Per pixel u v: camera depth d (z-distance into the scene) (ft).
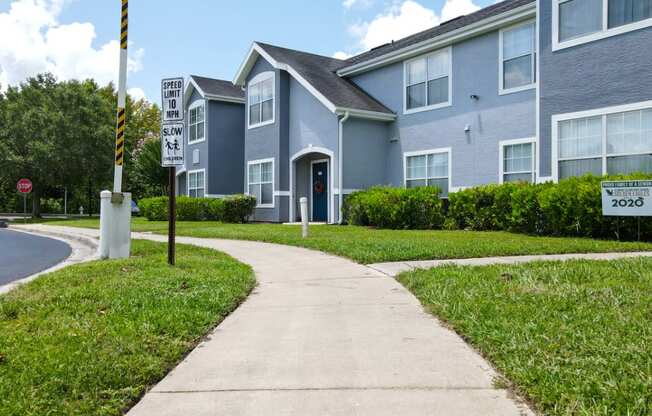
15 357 12.93
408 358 13.50
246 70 74.08
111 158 111.24
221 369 13.02
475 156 52.70
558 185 38.47
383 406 10.64
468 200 46.57
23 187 104.17
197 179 87.25
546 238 36.68
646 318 15.20
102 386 11.49
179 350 14.08
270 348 14.62
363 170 60.44
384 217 50.93
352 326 16.63
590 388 10.46
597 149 39.32
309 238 39.73
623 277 20.77
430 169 57.36
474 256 29.37
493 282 20.65
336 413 10.38
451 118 55.06
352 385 11.80
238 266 27.81
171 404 11.00
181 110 27.76
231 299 20.08
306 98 64.44
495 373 12.31
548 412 9.94
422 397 11.03
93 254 41.50
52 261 37.01
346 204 57.62
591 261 24.98
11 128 108.88
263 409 10.66
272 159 69.10
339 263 29.27
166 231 55.01
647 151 36.76
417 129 58.80
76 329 15.42
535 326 14.55
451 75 55.11
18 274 30.73
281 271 27.45
